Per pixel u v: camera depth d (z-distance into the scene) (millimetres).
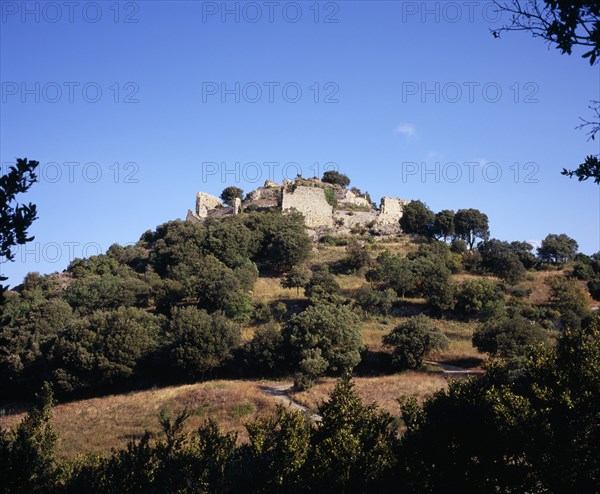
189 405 43500
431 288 68938
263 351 52938
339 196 113188
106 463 18578
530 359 20281
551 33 9023
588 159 10742
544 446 15633
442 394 19359
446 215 100625
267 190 120375
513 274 79000
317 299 65812
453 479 16703
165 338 56594
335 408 20625
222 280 67750
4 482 15812
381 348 56375
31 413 22531
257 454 17656
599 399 16578
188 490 15758
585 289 76875
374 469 17547
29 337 60000
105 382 53562
